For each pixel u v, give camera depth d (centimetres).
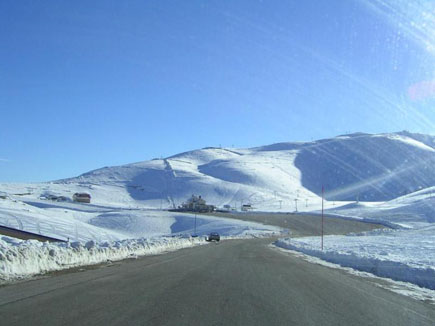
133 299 1045
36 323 769
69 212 11594
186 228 10956
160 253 3100
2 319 793
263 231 9981
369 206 15838
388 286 1470
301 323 844
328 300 1127
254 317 881
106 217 11469
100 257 2197
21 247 1568
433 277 1508
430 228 7800
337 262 2503
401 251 3022
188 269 1859
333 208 17212
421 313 991
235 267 2022
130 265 1983
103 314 861
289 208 19338
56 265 1720
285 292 1247
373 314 960
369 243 4450
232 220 11812
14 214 6212
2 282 1259
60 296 1046
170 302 1022
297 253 3472
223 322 827
